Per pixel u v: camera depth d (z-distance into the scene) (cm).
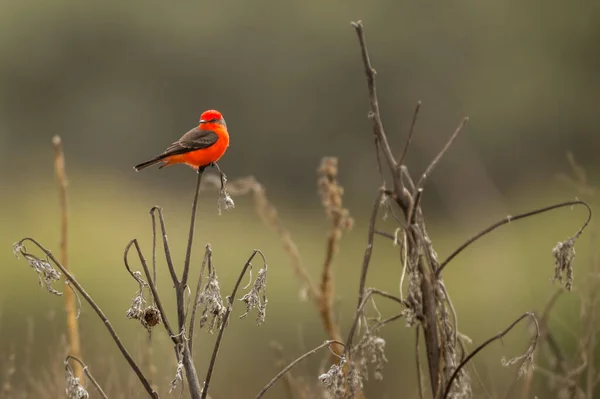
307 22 3247
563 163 2981
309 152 3212
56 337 805
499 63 3144
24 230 1689
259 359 1050
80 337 747
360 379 505
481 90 3094
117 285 1280
